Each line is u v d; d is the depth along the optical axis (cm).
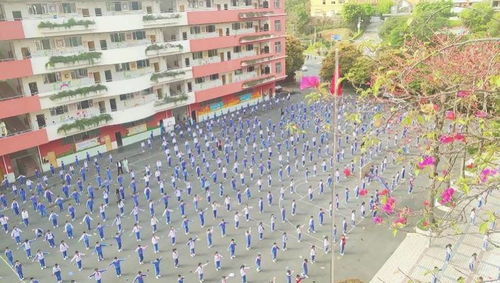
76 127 3775
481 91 672
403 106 739
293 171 3569
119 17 3900
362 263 2270
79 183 3356
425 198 2953
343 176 3400
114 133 4291
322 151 3984
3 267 2400
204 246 2517
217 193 3219
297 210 2902
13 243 2655
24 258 2477
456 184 824
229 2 5072
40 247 2592
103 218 2878
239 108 5566
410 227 2578
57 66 3553
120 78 4081
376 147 3741
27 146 3512
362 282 2005
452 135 784
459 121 758
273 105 5684
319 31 8606
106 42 3962
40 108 3531
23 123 3716
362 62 4159
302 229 2661
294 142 4212
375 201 2792
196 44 4656
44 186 3491
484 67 1277
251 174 3434
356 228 2631
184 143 4403
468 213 2600
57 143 3850
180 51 4500
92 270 2330
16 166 3694
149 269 2317
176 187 3341
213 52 4956
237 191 3238
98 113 4000
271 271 2244
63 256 2456
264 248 2467
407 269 2183
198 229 2716
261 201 2859
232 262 2342
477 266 2139
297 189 3225
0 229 2841
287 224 2723
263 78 5566
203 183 3269
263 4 5462
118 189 3130
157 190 3328
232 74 5238
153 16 4166
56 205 3161
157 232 2700
